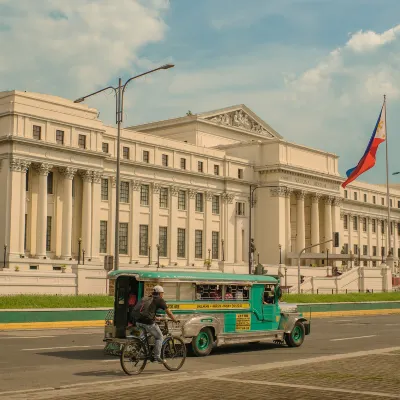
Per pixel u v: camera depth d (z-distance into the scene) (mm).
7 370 21609
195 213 104188
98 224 87625
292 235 118250
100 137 87938
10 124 78625
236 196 110188
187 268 95375
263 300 29234
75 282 61156
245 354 27406
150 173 97062
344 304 63594
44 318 41844
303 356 26828
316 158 120688
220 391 16953
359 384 18328
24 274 57656
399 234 160500
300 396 16359
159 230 98500
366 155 89125
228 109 120000
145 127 120750
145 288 24656
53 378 19906
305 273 99500
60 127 83250
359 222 145375
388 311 67812
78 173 86312
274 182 111812
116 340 22938
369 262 144500
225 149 117000
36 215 81500
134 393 16594
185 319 25734
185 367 22766
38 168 81312
